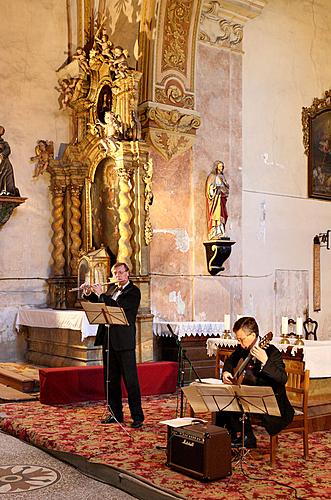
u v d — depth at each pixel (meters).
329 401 7.59
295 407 7.10
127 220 11.45
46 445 6.91
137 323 11.09
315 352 7.25
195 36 12.45
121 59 11.90
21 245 12.54
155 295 11.99
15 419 7.99
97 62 12.44
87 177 12.57
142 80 12.05
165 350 11.59
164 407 8.99
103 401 9.37
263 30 14.77
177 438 5.83
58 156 13.02
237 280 13.43
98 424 7.73
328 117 16.22
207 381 7.13
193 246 12.55
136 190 11.52
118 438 7.02
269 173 14.81
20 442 7.34
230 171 13.38
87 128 12.71
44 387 9.04
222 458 5.61
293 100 15.41
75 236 12.66
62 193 12.80
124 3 12.55
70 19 13.22
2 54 12.54
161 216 12.16
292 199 15.30
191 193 12.59
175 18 12.12
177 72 12.27
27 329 12.41
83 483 5.87
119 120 11.90
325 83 16.17
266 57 14.80
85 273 11.93
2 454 6.82
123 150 11.48
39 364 11.77
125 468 5.87
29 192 12.68
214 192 12.73
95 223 12.41
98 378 9.43
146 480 5.54
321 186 16.02
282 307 14.96
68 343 10.92
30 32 12.85
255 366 6.39
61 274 12.70
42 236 12.79
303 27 15.70
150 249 11.98
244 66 14.30
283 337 7.88
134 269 11.42
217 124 13.17
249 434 6.56
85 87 12.77
